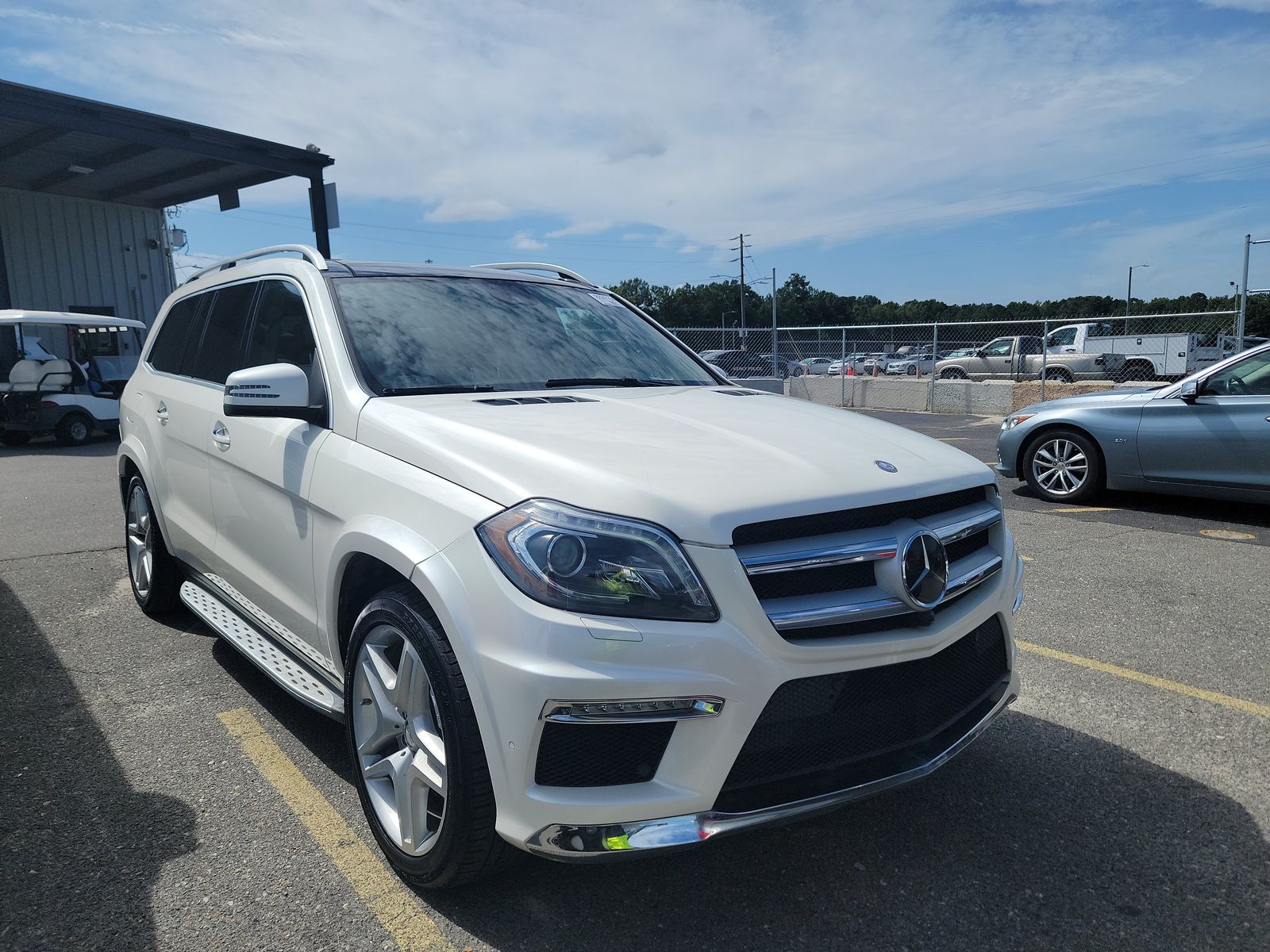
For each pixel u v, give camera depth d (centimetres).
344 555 264
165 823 284
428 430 260
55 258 2325
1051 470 831
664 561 207
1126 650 437
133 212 2475
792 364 2362
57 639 454
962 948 228
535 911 242
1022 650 438
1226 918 238
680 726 207
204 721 358
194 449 393
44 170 2075
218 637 455
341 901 245
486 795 218
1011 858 266
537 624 205
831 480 232
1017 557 289
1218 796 301
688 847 205
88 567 601
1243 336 1681
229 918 237
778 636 210
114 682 397
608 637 202
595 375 351
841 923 237
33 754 330
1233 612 492
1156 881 255
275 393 289
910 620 231
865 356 2394
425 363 314
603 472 223
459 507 230
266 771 317
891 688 232
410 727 242
